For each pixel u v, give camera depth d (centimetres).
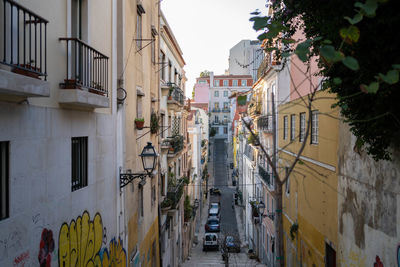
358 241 845
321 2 577
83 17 709
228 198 4934
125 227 971
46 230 537
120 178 921
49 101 550
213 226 3400
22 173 473
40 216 519
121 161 938
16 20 461
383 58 500
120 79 947
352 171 882
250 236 2970
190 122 4009
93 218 738
